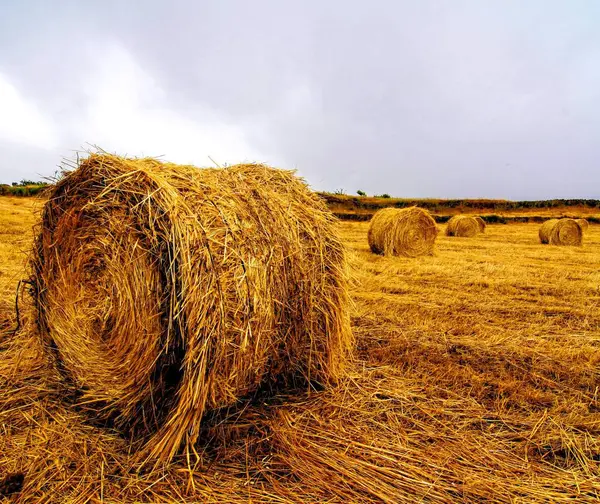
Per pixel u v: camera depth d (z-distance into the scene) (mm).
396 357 4363
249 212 3141
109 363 2994
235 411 3258
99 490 2379
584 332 5312
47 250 3551
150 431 2869
